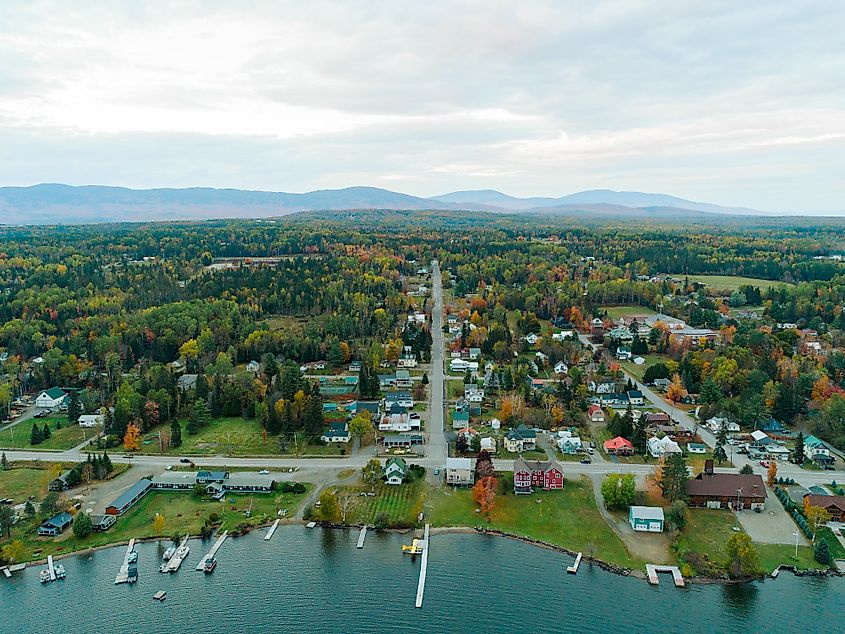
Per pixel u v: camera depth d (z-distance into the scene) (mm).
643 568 106062
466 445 150250
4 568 107312
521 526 118188
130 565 107250
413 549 111500
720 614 95438
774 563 105562
